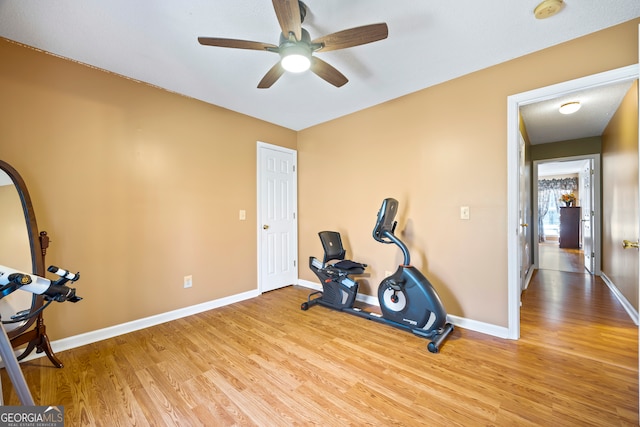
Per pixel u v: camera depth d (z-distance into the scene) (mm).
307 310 2957
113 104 2369
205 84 2594
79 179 2199
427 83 2596
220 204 3115
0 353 1044
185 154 2830
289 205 3914
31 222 1897
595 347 2080
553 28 1838
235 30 1843
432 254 2650
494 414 1427
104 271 2314
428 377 1745
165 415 1437
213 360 1959
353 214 3332
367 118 3170
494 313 2312
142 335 2361
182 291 2795
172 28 1815
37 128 2020
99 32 1842
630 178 2705
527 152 4242
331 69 1903
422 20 1761
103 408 1485
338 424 1372
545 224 9727
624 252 2936
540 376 1733
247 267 3377
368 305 3119
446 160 2561
